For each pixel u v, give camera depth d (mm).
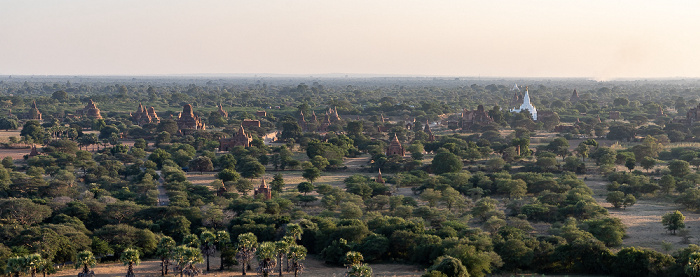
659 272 90250
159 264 103062
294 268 93625
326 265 103062
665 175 158375
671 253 102125
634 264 91750
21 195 145125
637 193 154750
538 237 107375
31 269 87562
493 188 158375
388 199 140000
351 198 141125
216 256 108250
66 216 119500
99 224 122562
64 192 147250
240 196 152000
